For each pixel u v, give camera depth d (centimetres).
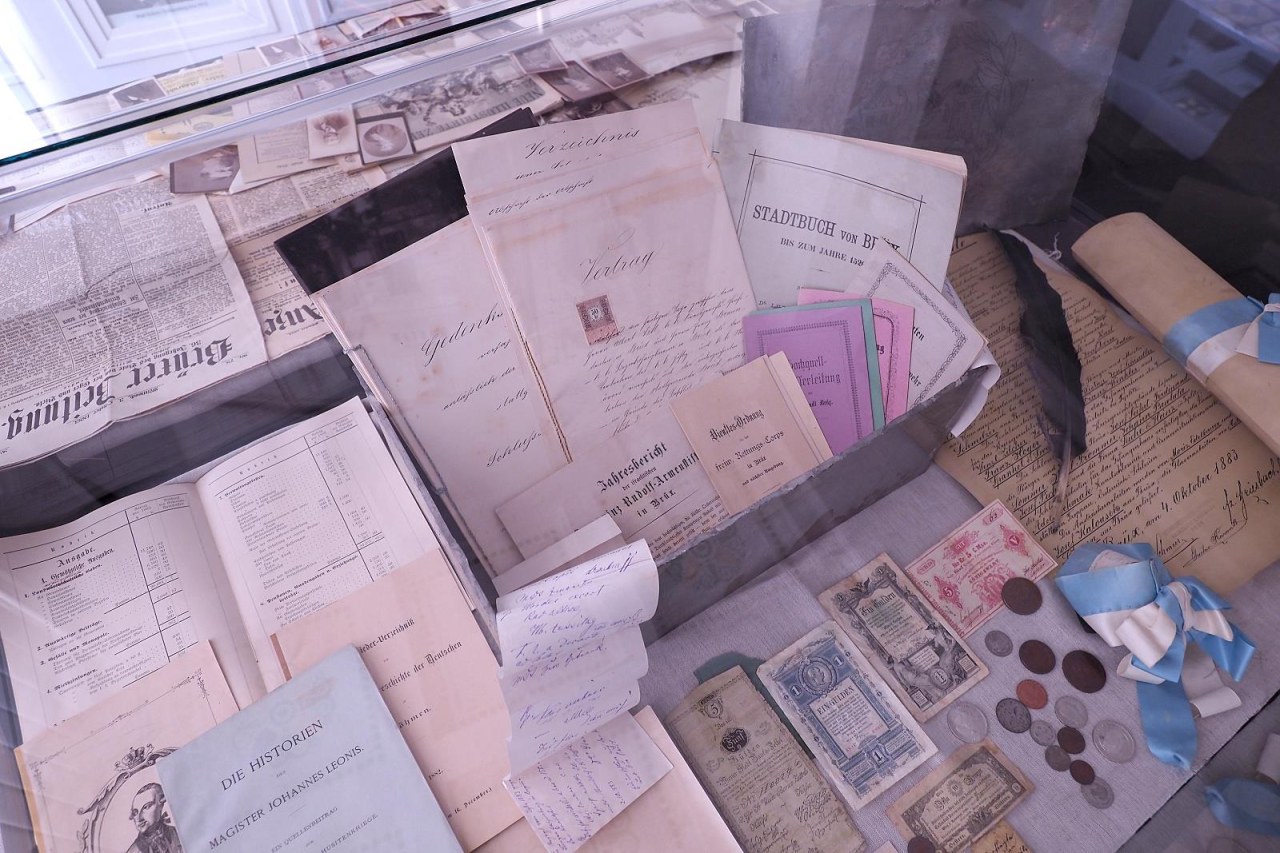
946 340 64
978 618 62
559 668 46
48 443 58
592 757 52
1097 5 74
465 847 49
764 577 63
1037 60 76
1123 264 79
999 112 79
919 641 60
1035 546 65
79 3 66
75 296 63
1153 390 73
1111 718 57
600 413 62
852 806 53
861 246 68
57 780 49
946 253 69
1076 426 71
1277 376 69
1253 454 70
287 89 64
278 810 48
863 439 56
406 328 57
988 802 54
